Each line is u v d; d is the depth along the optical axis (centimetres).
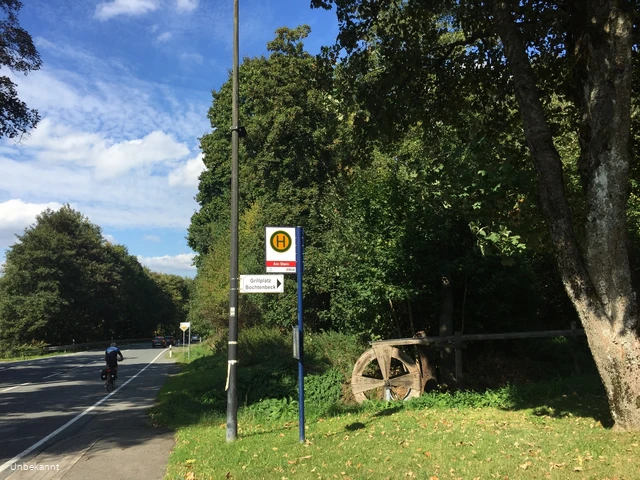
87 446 844
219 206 4294
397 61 1016
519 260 1305
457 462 576
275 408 1135
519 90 720
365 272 1234
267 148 2423
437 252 1234
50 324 5822
